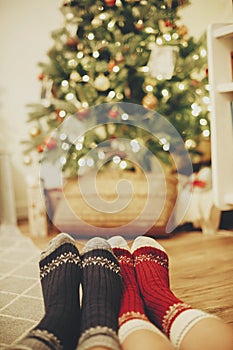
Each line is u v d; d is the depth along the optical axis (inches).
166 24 82.7
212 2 99.3
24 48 110.4
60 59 86.7
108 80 82.0
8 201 101.7
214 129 61.7
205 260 62.7
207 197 79.7
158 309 33.8
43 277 39.9
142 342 26.5
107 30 83.3
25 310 46.4
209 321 28.7
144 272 41.3
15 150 111.9
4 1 109.5
